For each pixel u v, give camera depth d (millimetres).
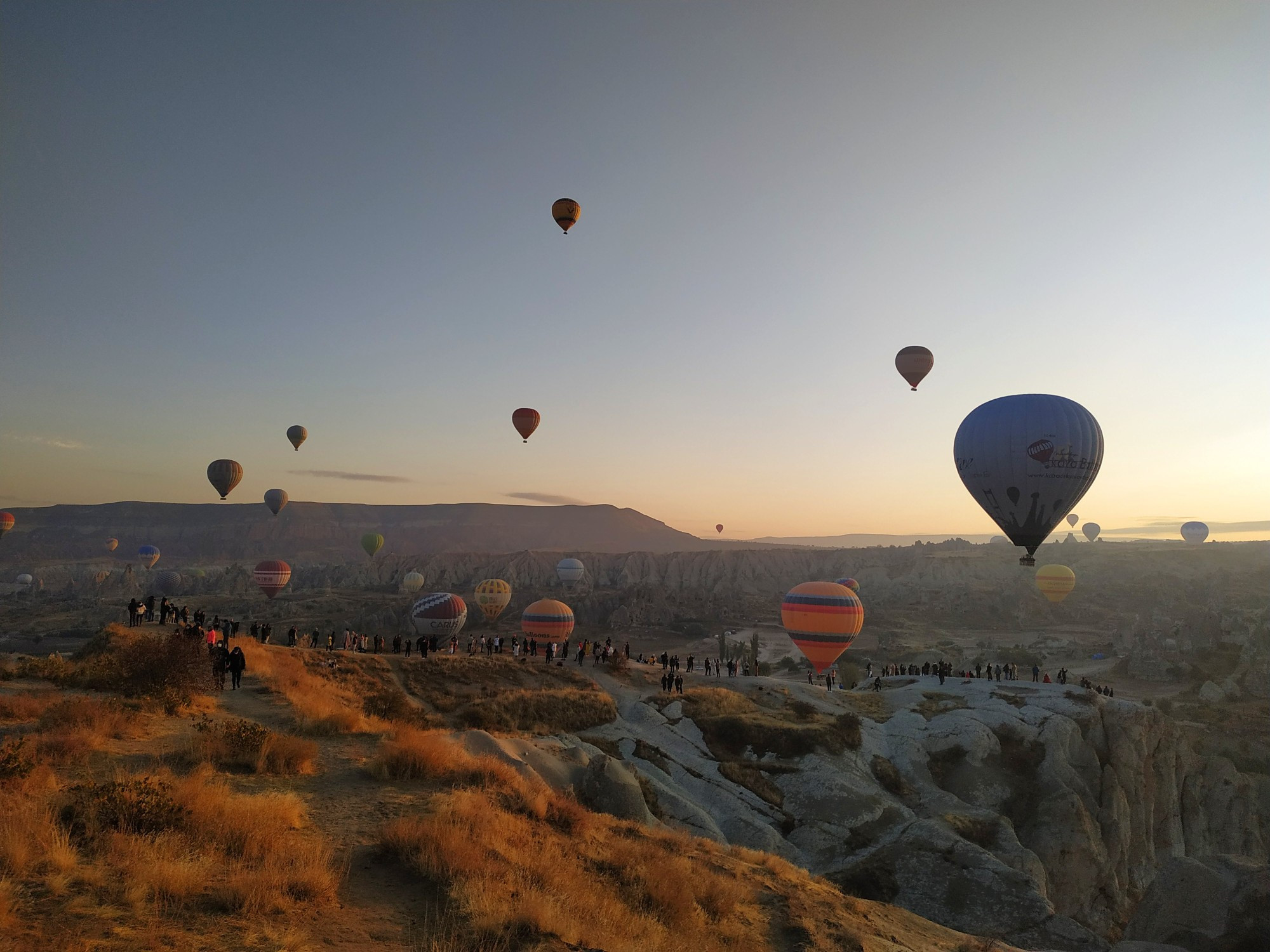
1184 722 64438
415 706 36625
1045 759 42062
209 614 159500
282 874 8625
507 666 48625
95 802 9375
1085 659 105188
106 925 6918
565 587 198250
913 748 41500
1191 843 45094
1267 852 45812
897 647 114500
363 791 13430
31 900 7105
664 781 34625
